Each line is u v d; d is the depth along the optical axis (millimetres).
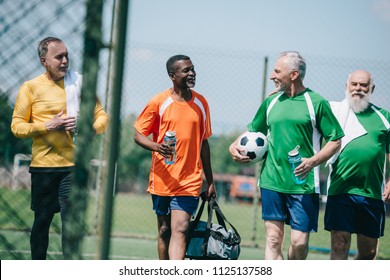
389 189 13984
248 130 14398
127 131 36531
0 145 11102
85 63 7438
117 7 7188
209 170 14250
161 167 13508
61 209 12492
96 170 17094
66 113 12680
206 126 13930
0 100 8328
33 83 12711
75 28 7547
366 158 13945
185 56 13609
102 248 7262
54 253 12672
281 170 13336
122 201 47906
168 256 14188
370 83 14133
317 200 13406
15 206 11688
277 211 13484
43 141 12539
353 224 14086
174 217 13398
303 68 13328
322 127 13164
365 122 14109
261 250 22484
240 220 33719
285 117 13305
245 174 75500
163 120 13477
